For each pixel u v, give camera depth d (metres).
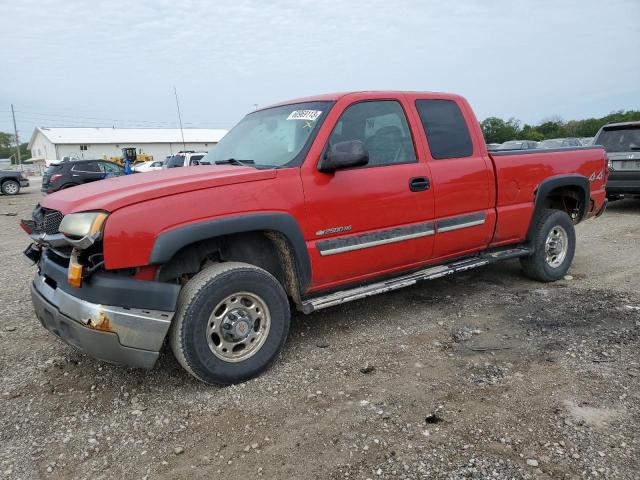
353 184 3.81
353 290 4.00
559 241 5.54
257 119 4.54
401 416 2.96
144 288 3.04
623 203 11.92
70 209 3.11
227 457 2.66
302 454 2.65
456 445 2.67
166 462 2.64
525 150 5.12
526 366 3.53
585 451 2.58
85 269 3.00
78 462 2.67
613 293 5.03
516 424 2.84
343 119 3.90
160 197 3.06
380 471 2.50
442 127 4.50
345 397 3.20
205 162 4.38
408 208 4.13
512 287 5.39
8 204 18.72
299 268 3.62
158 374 3.60
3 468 2.63
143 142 72.44
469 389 3.24
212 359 3.27
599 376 3.34
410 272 4.46
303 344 4.05
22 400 3.28
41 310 3.38
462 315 4.59
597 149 5.88
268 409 3.10
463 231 4.57
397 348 3.92
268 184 3.44
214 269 3.30
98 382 3.50
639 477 2.38
